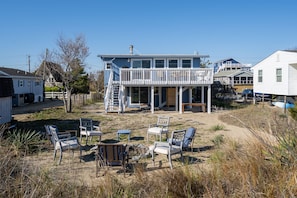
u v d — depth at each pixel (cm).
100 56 2084
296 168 270
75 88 3269
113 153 604
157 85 1878
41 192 301
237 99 3133
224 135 1055
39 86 3244
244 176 286
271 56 2156
